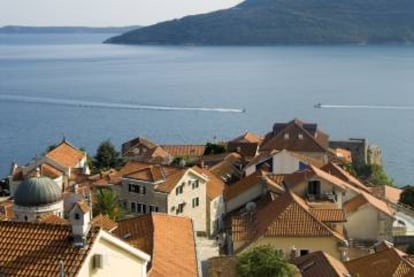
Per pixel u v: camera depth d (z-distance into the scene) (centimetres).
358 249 7888
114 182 10812
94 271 3497
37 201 8181
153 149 16425
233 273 6656
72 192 9038
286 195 8531
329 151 15712
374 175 16212
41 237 3516
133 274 3847
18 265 3353
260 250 6384
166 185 10131
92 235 3534
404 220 9738
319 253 6931
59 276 3262
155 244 5681
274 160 12344
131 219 6569
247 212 9350
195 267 5766
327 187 9181
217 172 12656
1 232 3566
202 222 10500
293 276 6316
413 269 6669
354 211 8781
